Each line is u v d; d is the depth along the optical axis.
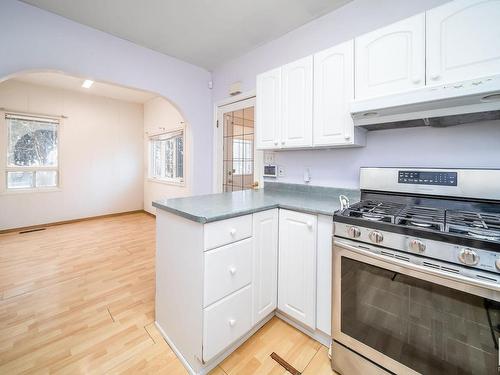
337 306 1.28
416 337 1.04
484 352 0.89
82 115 4.57
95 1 1.88
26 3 1.88
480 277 0.87
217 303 1.27
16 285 2.19
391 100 1.27
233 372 1.29
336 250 1.26
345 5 1.91
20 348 1.42
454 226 1.01
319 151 2.08
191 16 2.07
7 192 3.83
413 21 1.28
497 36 1.06
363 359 1.20
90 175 4.73
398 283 1.08
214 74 3.17
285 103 1.91
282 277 1.63
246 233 1.42
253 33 2.34
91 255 2.94
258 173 2.64
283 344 1.50
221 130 3.13
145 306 1.88
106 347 1.45
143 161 5.50
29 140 4.05
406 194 1.51
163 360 1.36
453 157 1.45
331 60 1.62
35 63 1.92
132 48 2.49
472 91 1.05
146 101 5.20
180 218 1.35
